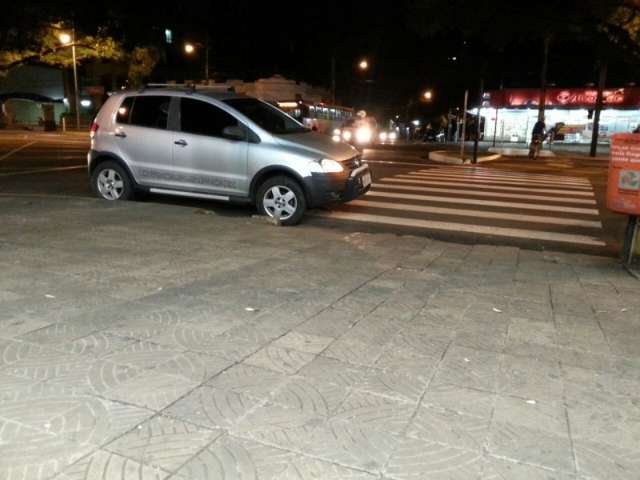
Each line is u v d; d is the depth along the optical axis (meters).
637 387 3.57
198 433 2.87
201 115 9.40
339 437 2.89
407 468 2.66
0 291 4.91
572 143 42.81
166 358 3.71
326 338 4.16
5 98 47.97
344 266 6.27
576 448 2.88
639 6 11.88
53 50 37.12
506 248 7.71
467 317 4.74
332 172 8.77
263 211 9.04
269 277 5.68
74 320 4.30
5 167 16.45
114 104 10.04
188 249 6.71
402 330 4.38
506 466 2.71
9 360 3.60
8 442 2.74
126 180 9.96
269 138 8.95
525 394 3.43
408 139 58.31
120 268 5.77
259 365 3.67
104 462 2.62
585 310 5.05
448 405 3.26
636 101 40.16
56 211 8.76
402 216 10.20
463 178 16.30
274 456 2.71
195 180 9.39
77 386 3.29
